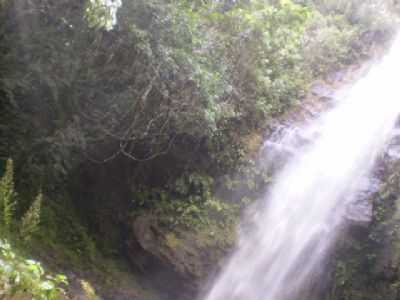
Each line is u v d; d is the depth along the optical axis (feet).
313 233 17.66
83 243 18.33
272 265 18.45
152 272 18.71
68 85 16.08
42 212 17.20
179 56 16.37
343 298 14.88
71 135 16.02
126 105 17.28
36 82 15.72
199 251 17.88
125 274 18.56
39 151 16.03
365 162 18.85
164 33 16.19
